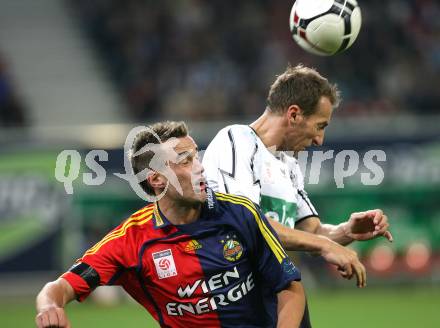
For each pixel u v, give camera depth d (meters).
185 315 14.53
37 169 46.06
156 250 14.28
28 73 65.81
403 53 66.56
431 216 48.56
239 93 63.59
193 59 65.94
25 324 38.75
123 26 68.50
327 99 16.70
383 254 49.03
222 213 14.23
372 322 38.38
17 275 45.97
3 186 46.00
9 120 58.78
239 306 14.42
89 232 46.12
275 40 67.44
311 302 45.09
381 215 17.06
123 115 63.62
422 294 47.22
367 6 67.94
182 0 69.12
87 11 69.75
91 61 67.19
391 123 48.72
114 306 45.25
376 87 64.56
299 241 15.18
